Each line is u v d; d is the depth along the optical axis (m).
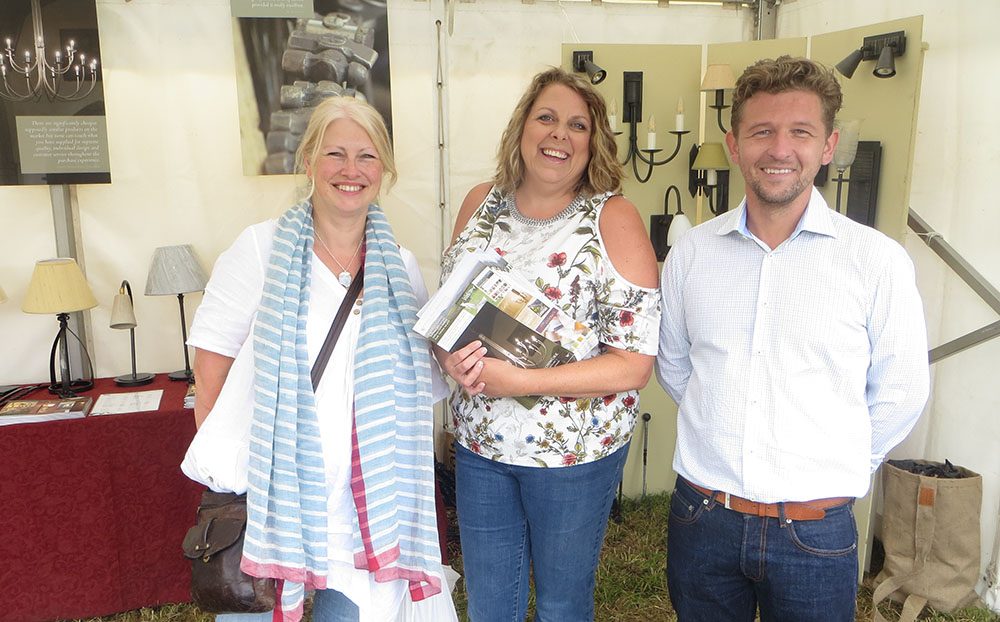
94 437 2.46
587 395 1.61
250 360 1.61
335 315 1.63
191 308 3.02
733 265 1.54
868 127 2.63
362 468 1.62
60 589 2.51
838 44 2.69
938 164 2.60
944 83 2.55
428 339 1.73
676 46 3.07
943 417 2.70
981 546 2.58
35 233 2.80
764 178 1.43
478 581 1.83
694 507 1.61
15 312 2.82
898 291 1.42
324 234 1.67
